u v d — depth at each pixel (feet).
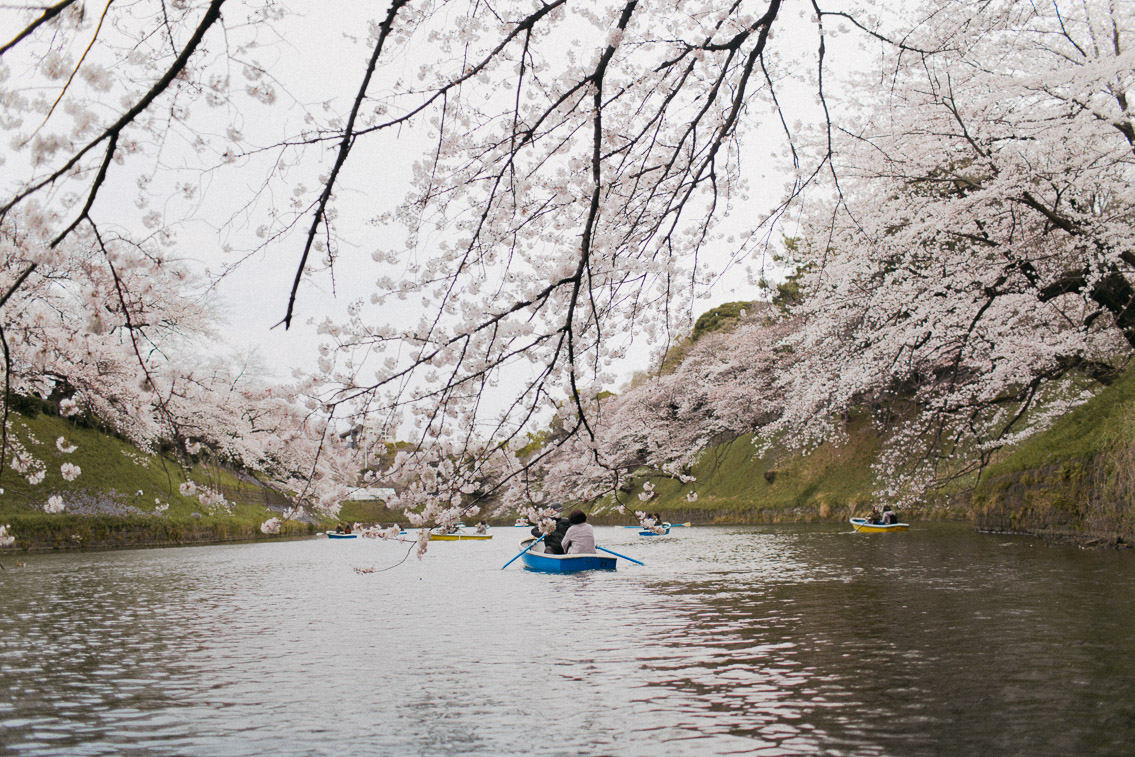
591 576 46.57
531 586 41.83
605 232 21.16
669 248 20.40
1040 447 61.26
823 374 70.69
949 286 50.37
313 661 21.91
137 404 16.48
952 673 17.88
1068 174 45.03
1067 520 53.36
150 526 90.89
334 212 14.14
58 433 93.97
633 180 21.02
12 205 10.59
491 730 14.88
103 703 17.54
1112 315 49.93
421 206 18.35
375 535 18.85
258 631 27.53
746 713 15.44
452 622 28.86
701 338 123.65
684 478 24.50
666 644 23.12
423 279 18.98
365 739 14.52
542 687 18.21
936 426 64.59
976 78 46.65
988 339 52.16
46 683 19.61
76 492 87.97
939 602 28.81
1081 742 13.05
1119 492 46.39
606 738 14.17
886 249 53.26
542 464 19.17
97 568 58.08
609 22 19.63
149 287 13.34
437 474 18.24
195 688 18.86
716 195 19.61
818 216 66.80
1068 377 71.36
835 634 23.57
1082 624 22.97
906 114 47.91
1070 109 44.78
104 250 12.33
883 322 58.13
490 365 16.51
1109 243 43.68
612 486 22.20
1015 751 12.73
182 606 35.19
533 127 16.29
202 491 17.10
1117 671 17.39
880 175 49.29
